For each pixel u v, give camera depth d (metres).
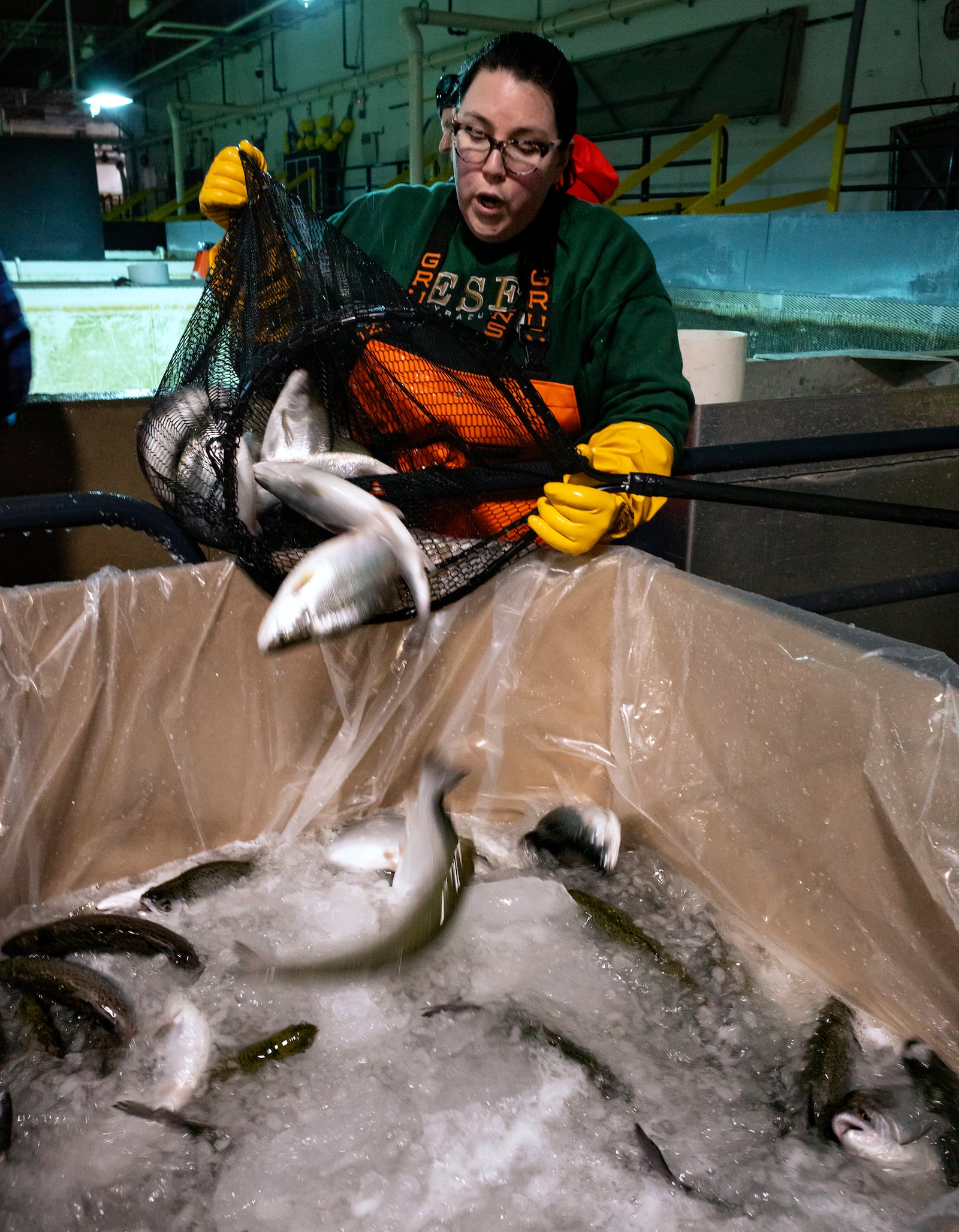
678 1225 0.89
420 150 7.71
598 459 1.38
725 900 1.32
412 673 1.50
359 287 1.29
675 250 4.32
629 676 1.41
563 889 1.35
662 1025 1.14
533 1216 0.90
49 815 1.31
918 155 6.12
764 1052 1.10
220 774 1.44
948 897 0.99
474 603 1.48
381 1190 0.93
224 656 1.39
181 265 5.38
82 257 5.27
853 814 1.10
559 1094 1.03
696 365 2.19
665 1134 0.99
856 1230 0.87
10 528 1.34
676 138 8.76
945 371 2.72
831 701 1.10
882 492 2.29
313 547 1.42
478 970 1.22
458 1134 0.99
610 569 1.41
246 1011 1.15
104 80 17.67
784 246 3.71
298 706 1.45
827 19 7.17
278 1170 0.95
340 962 1.20
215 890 1.36
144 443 1.42
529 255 1.56
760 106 7.77
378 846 1.44
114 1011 1.11
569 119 1.41
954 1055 1.03
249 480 1.32
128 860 1.42
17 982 1.16
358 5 12.29
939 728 0.98
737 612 1.22
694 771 1.33
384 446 1.50
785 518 2.19
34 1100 1.03
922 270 3.19
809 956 1.20
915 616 2.49
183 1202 0.92
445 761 1.58
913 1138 0.95
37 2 13.51
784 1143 0.97
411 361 1.33
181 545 1.48
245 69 16.20
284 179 14.35
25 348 1.80
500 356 1.20
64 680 1.27
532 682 1.52
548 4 9.62
